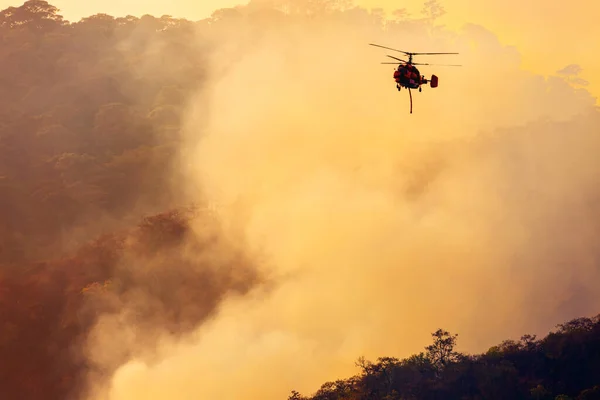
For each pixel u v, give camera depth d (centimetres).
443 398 7488
